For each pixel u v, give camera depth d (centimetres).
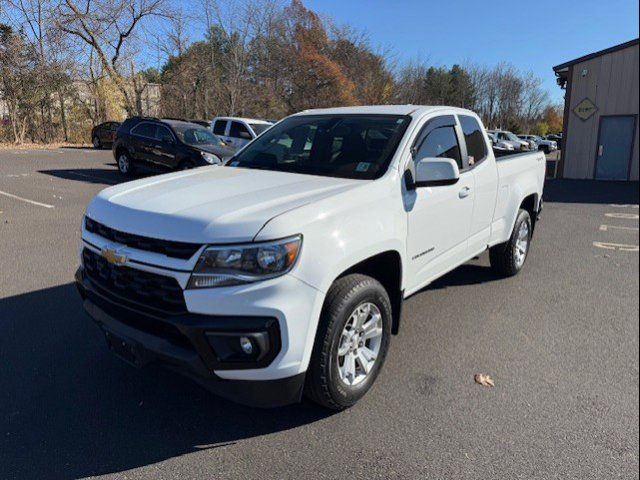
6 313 455
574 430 302
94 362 372
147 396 332
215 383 263
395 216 332
